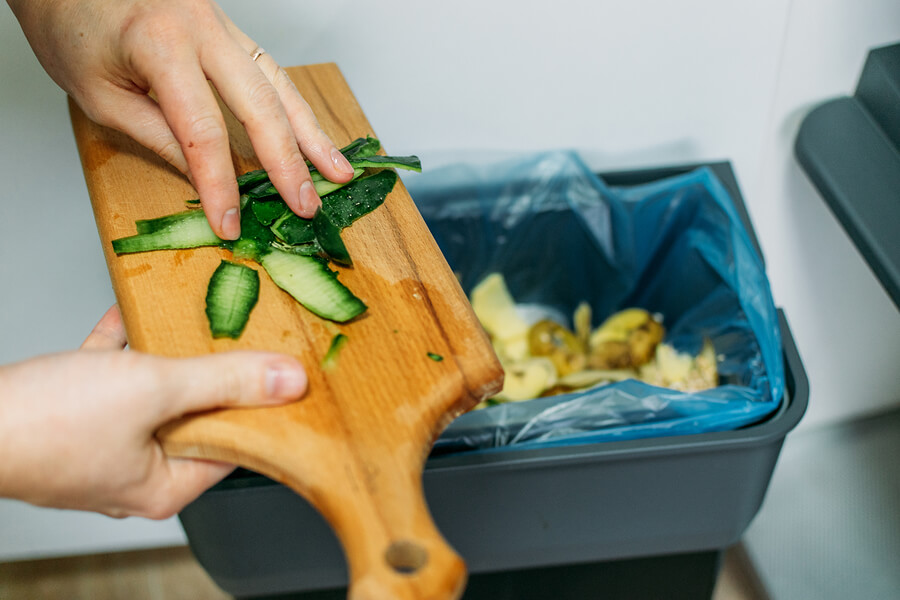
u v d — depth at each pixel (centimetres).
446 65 82
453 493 68
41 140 80
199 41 61
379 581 49
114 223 64
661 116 87
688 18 81
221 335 58
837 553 94
